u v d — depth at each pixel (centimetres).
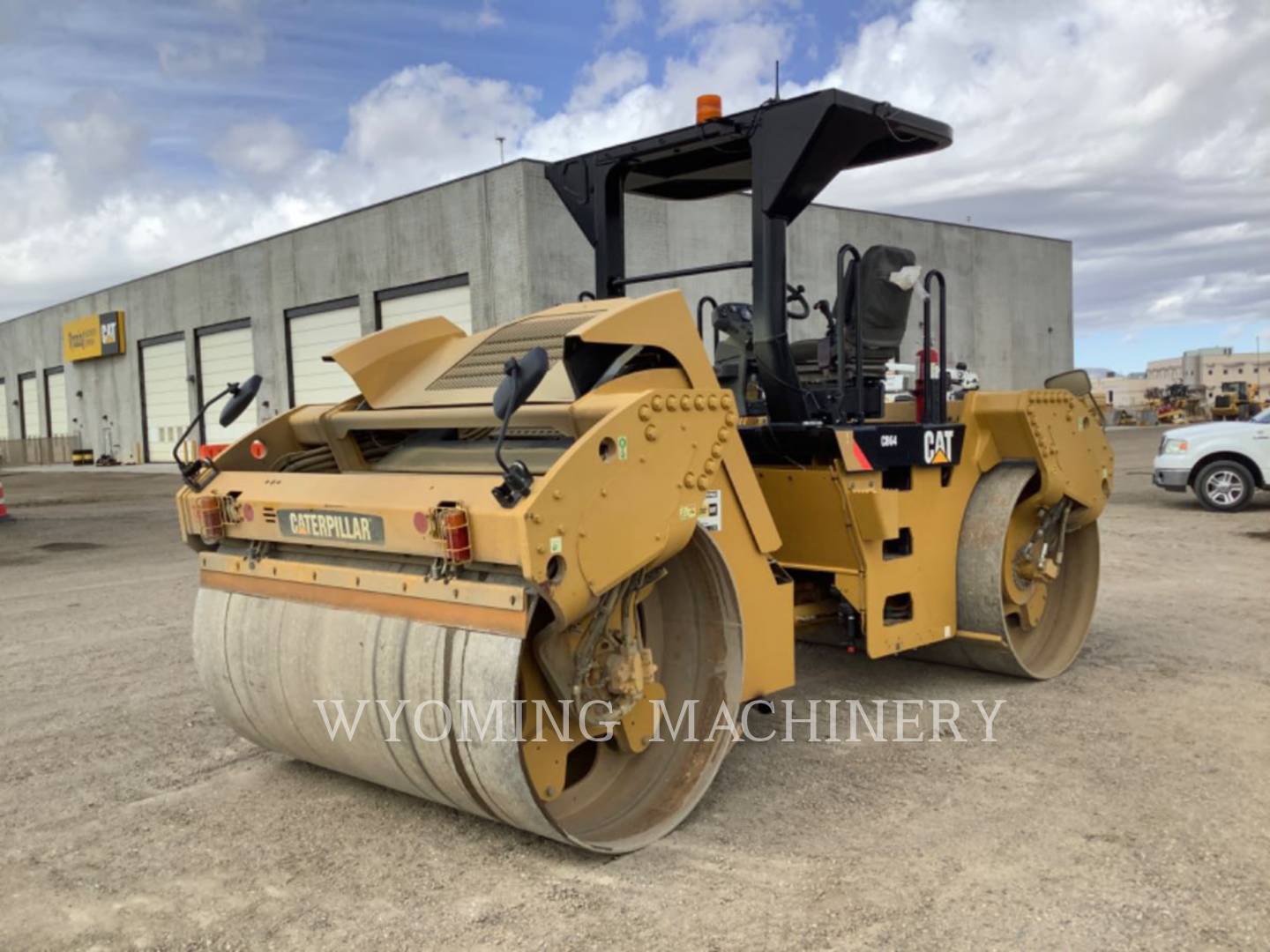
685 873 335
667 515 339
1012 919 299
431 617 335
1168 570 882
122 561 1089
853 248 469
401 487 339
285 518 371
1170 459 1339
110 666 623
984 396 530
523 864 344
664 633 399
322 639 365
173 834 375
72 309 4125
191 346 3372
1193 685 537
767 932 296
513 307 2211
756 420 503
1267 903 306
